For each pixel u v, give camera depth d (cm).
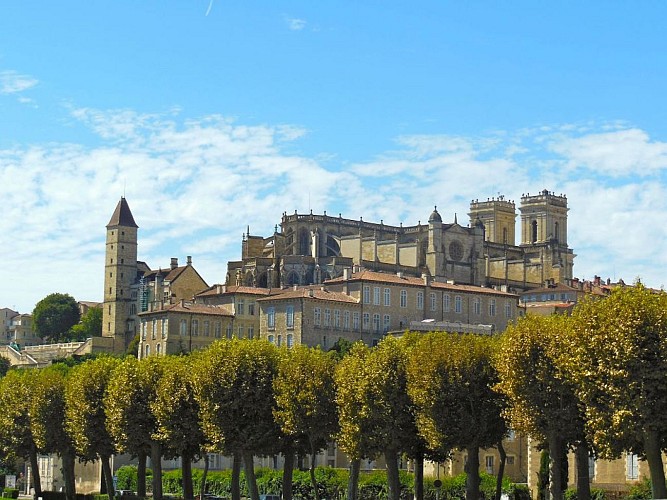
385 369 10700
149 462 17525
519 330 9306
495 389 9419
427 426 10044
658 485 7894
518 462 15338
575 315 8800
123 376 12700
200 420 12012
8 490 15250
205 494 14712
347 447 10788
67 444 14212
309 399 11156
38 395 14238
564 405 9056
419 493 10831
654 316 8094
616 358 8006
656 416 7869
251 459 11662
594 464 11938
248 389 11481
